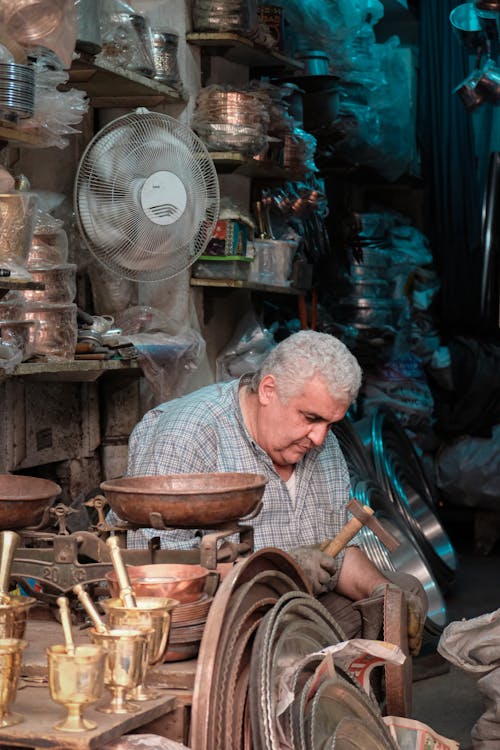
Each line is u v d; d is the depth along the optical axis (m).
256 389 2.93
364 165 6.79
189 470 2.91
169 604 1.90
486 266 5.05
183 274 4.61
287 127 5.05
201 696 1.80
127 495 2.12
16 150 3.90
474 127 7.25
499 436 7.03
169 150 3.78
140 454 3.01
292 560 2.18
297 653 2.01
